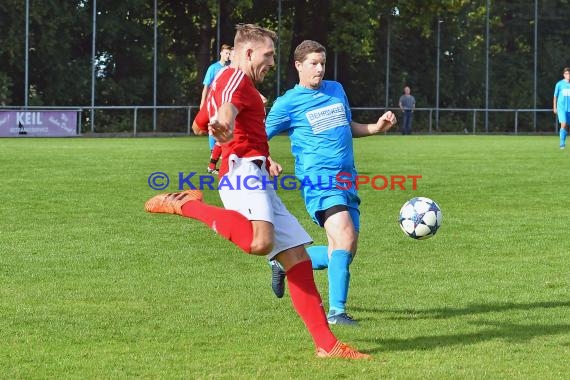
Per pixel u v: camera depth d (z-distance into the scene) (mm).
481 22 114625
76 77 98062
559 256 24422
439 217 19797
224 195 14719
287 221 15125
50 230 27953
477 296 19781
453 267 23000
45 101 97188
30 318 17531
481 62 114938
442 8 110188
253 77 14867
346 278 17672
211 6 101875
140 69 101688
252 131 14594
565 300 19359
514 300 19375
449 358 14867
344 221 17984
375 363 14547
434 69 113875
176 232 27766
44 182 40625
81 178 42562
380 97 111750
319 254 19562
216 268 22641
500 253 24875
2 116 89250
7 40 93250
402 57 113000
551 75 117250
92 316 17734
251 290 20219
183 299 19297
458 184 41469
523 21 115625
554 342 15930
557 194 37812
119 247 25281
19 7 93438
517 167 50688
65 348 15445
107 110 99125
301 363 14547
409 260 23875
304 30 108500
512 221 30438
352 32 106938
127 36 100312
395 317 18000
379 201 35469
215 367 14305
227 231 14398
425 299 19531
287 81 108938
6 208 32375
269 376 13797
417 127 112688
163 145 72438
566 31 117188
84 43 99500
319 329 14977
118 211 31969
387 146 73500
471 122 114250
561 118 69625
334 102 18562
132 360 14719
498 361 14688
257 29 14836
